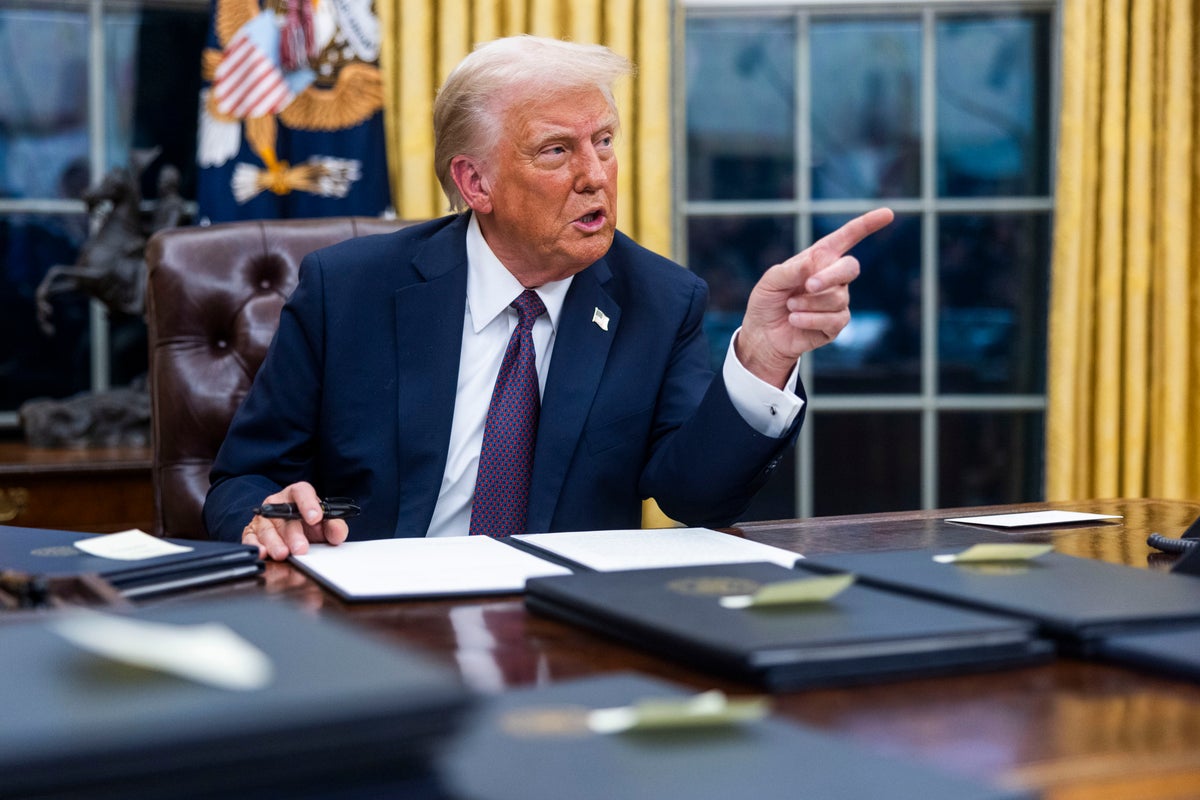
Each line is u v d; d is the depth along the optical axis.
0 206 3.17
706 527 1.35
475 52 1.50
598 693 0.57
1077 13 3.17
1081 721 0.56
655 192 3.15
